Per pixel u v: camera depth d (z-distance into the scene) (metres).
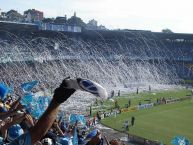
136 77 158.50
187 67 181.88
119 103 100.25
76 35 167.25
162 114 88.44
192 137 66.19
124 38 182.88
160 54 185.75
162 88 142.25
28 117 9.51
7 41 137.62
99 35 176.25
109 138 62.12
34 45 143.50
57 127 12.67
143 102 103.81
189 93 129.38
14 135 8.47
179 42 198.38
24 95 11.16
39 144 8.97
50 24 157.12
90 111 79.00
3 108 8.88
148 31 189.88
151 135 66.94
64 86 4.62
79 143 12.84
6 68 118.25
